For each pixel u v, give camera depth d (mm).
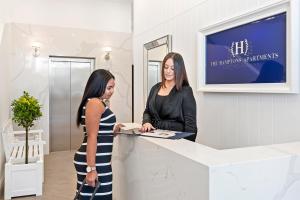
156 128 2033
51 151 5977
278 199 1188
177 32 3211
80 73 6164
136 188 1803
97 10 6285
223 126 2488
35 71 5637
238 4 2256
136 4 4488
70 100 6113
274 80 1924
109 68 6277
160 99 2043
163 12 3549
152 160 1527
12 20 5590
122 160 2104
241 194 1097
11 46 5438
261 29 2029
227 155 1206
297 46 1769
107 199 1891
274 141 1966
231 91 2328
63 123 6074
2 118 3934
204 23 2699
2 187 3672
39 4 5801
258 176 1133
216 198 1048
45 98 5715
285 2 1808
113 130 1960
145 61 4121
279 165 1182
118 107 6352
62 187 3670
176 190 1272
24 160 3535
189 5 2959
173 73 1961
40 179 3371
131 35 6441
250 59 2137
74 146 6188
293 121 1820
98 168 1849
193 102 1940
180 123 1946
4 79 4340
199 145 1424
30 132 4855
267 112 2023
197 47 2756
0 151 3602
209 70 2633
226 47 2398
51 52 5762
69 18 6051
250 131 2186
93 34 6125
